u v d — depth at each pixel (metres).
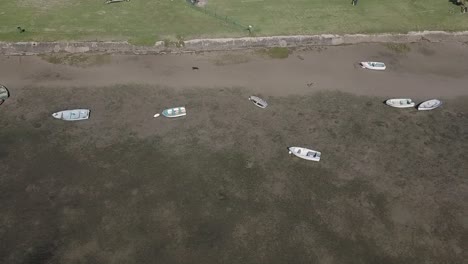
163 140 44.19
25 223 37.09
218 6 59.44
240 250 35.91
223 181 40.88
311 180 41.25
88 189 39.72
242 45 55.19
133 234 36.66
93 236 36.41
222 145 43.97
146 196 39.38
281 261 35.34
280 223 37.88
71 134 44.34
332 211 38.91
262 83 50.97
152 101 48.22
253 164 42.38
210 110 47.47
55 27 54.78
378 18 59.00
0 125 44.84
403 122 47.12
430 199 40.09
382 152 44.00
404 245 36.72
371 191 40.56
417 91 50.81
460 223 38.38
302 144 44.34
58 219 37.44
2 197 38.78
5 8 57.09
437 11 60.66
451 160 43.47
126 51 53.88
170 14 57.88
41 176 40.56
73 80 50.28
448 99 50.00
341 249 36.31
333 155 43.50
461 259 35.91
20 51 53.00
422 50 56.41
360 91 50.56
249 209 38.78
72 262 34.69
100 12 57.50
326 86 50.97
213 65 52.94
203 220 37.84
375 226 37.97
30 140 43.59
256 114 47.28
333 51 55.56
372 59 54.72
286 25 57.03
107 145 43.47
